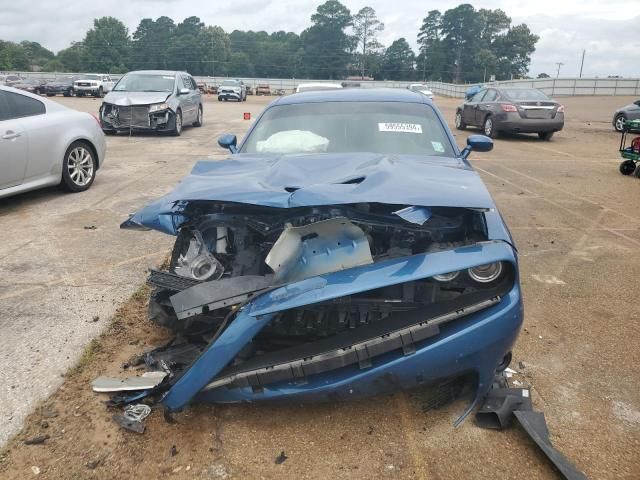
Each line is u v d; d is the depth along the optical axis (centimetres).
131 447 271
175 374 299
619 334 393
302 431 284
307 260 270
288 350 269
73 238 595
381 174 304
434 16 11806
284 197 276
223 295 271
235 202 277
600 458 267
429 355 261
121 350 360
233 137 463
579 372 343
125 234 611
